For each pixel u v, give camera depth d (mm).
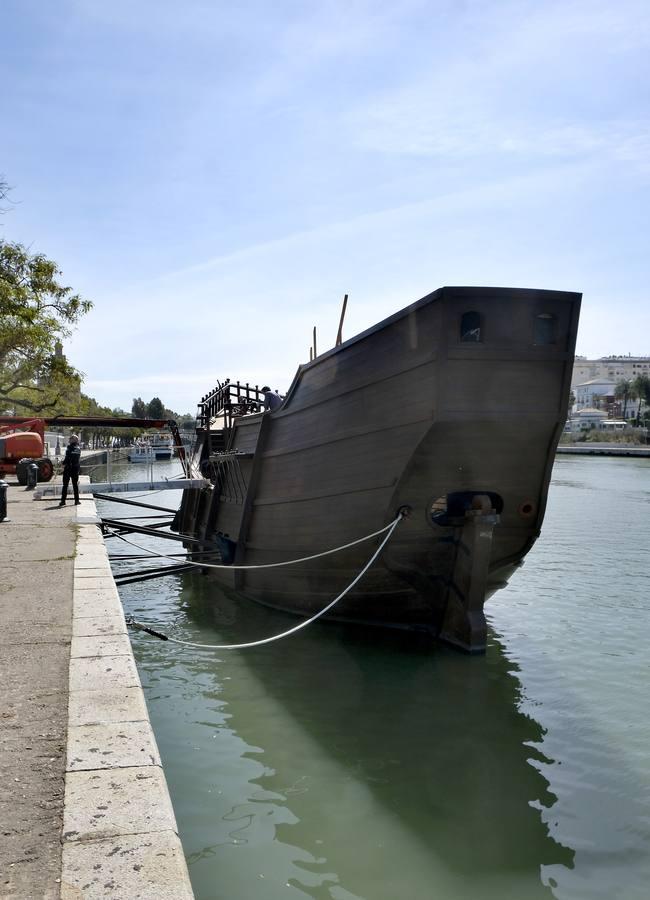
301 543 12781
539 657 11305
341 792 6840
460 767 7414
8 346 30734
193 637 12758
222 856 5742
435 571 11242
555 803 6660
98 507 44469
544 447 10375
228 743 8008
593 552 22297
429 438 9820
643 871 5617
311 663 10914
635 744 7988
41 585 9047
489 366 9578
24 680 5496
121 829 3465
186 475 21594
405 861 5711
